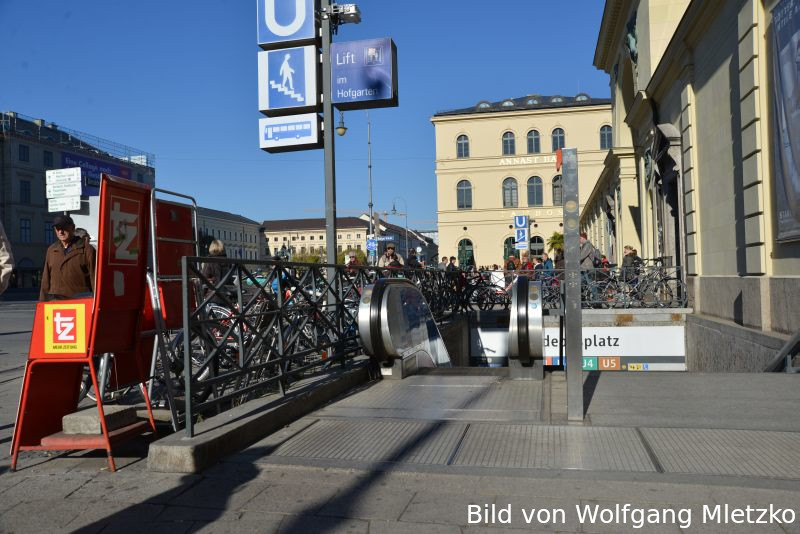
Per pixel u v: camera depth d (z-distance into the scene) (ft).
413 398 21.06
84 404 21.52
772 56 30.42
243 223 404.57
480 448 15.05
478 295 55.98
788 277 29.07
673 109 52.65
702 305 45.16
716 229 41.39
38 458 15.57
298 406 18.69
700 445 14.66
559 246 166.91
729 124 37.91
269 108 35.73
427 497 12.26
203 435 14.90
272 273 19.48
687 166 47.50
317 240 450.71
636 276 50.57
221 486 13.20
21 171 212.84
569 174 17.33
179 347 19.39
